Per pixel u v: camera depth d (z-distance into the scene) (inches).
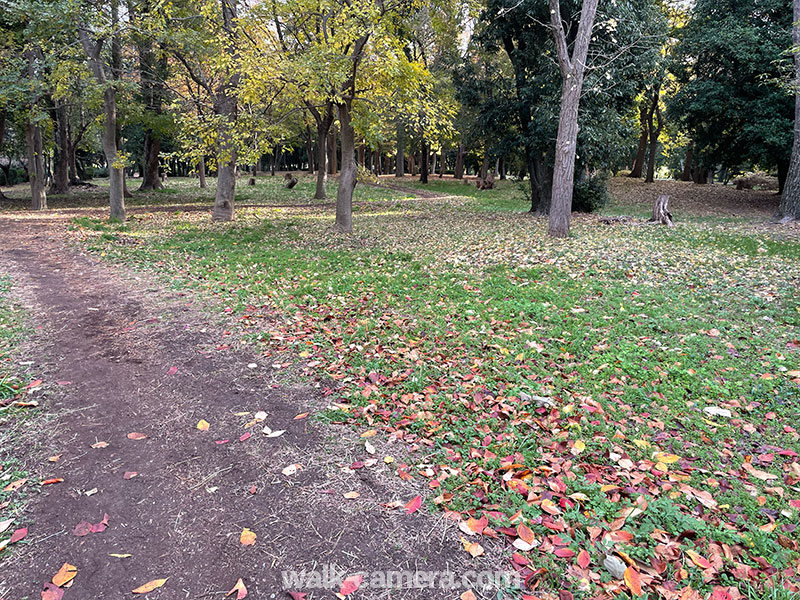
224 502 114.6
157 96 864.3
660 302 256.4
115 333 220.4
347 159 536.4
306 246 456.1
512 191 1185.4
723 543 98.7
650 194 997.2
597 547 97.5
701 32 772.0
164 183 1478.8
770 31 726.5
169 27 563.8
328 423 148.2
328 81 422.9
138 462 129.2
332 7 428.1
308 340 211.9
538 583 90.9
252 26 474.9
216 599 88.7
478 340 209.9
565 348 200.4
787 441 136.6
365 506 113.2
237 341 213.0
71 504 112.7
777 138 712.4
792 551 96.3
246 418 151.3
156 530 105.7
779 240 433.1
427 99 490.6
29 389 164.6
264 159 2413.9
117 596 89.0
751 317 233.1
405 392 166.9
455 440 137.6
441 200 1001.5
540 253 387.2
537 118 614.2
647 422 146.8
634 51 577.0
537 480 119.0
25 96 588.1
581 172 741.9
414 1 519.8
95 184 1378.0
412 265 365.1
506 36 657.0
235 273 335.9
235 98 610.2
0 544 98.9
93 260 378.6
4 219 634.2
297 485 120.6
